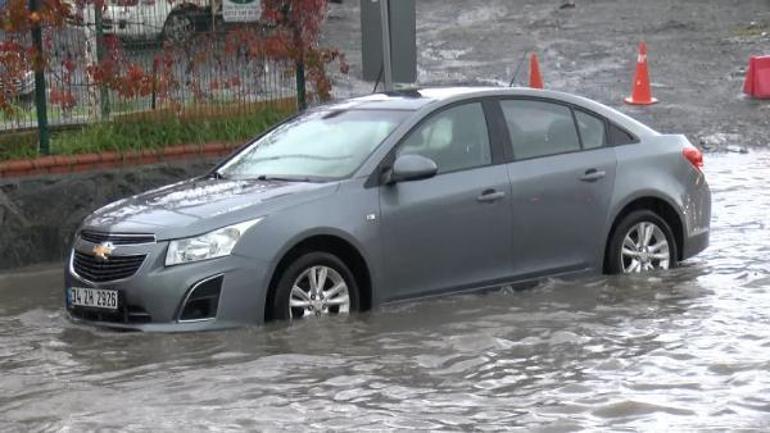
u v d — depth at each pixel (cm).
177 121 2817
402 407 1437
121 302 1819
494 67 5291
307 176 1955
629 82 4872
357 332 1786
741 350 1653
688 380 1517
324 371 1595
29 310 2073
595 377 1544
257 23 2941
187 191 1972
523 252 2047
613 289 2050
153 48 2789
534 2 7169
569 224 2088
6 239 2519
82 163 2644
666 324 1811
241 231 1800
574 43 5838
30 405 1486
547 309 1919
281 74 2994
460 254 1983
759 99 4475
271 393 1503
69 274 1916
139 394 1514
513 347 1702
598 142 2153
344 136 2017
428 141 1992
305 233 1831
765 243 2473
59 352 1738
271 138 2117
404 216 1927
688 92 4650
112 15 2730
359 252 1881
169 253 1789
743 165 3519
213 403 1469
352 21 6644
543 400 1452
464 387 1516
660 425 1345
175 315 1781
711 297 1991
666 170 2203
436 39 6153
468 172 2003
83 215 2622
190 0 2833
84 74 2708
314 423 1382
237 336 1766
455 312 1900
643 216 2170
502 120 2067
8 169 2559
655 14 6531
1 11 2609
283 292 1822
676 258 2231
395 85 3028
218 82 2884
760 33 5853
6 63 2602
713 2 6812
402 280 1931
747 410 1391
